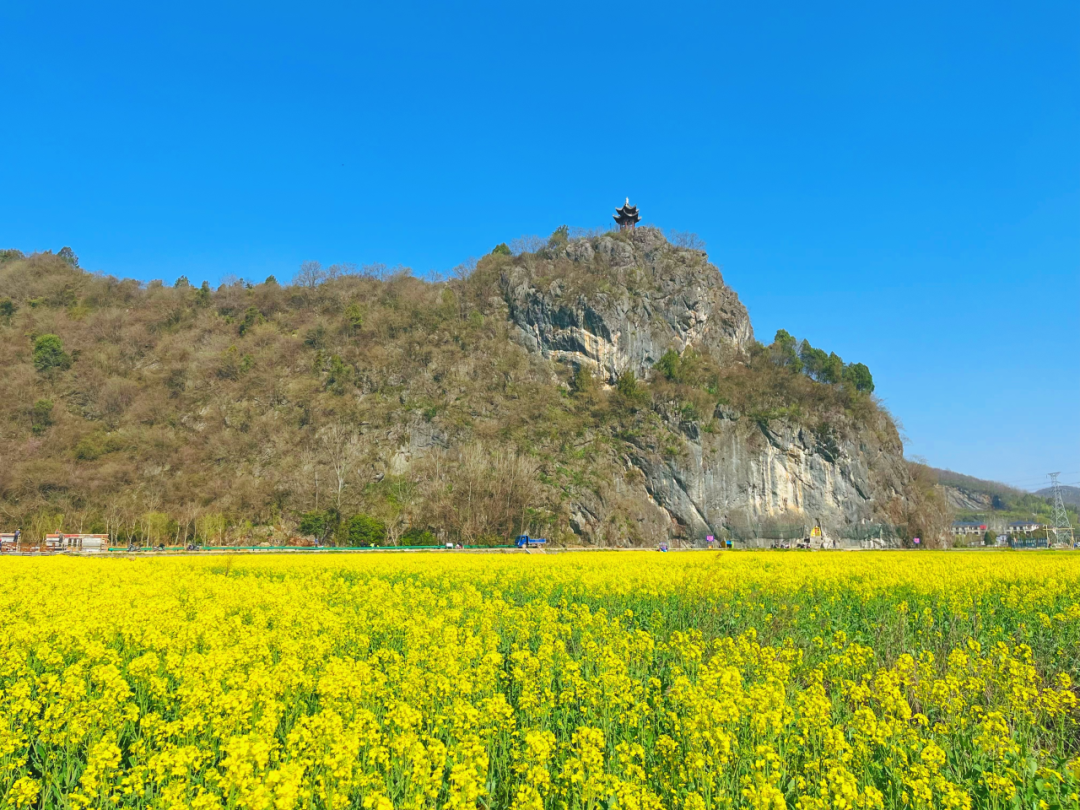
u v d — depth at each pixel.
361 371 116.06
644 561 38.50
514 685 12.16
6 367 110.88
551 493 97.00
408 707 9.11
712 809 7.79
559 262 135.88
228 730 9.05
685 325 134.00
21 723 9.74
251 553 56.53
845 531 114.19
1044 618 17.22
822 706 9.28
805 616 19.78
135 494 89.31
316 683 10.97
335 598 21.91
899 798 8.12
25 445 95.88
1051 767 9.50
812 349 133.88
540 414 111.38
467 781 7.15
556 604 22.61
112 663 11.98
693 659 13.81
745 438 114.06
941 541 121.94
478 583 28.17
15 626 13.94
